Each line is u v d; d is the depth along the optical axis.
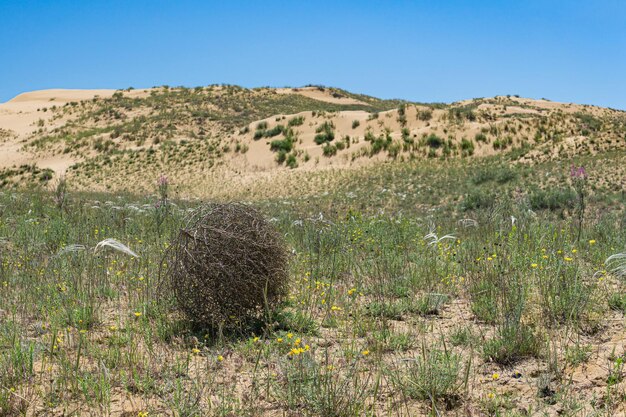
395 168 36.53
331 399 4.64
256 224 6.75
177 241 6.61
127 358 5.66
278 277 6.80
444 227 15.95
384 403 4.83
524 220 12.31
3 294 7.87
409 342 6.18
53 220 14.82
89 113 70.75
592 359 5.47
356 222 13.68
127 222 14.93
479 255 9.69
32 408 4.75
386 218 17.25
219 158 43.47
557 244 9.91
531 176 29.66
